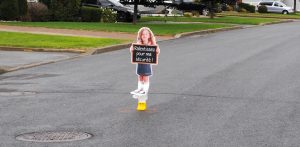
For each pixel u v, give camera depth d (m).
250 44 25.98
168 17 49.97
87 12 38.72
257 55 20.88
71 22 36.81
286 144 8.42
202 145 8.35
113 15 40.25
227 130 9.29
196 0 58.88
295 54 21.22
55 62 19.17
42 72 16.67
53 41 24.47
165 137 8.83
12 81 14.95
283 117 10.30
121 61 19.34
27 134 9.05
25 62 18.86
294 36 31.42
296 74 15.80
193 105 11.40
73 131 9.25
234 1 52.16
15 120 10.07
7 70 16.94
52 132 9.18
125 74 16.08
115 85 14.09
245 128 9.43
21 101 11.96
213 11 51.91
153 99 12.06
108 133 9.10
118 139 8.71
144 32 10.85
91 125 9.66
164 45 25.33
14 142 8.52
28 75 16.06
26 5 36.94
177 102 11.73
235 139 8.70
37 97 12.45
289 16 62.12
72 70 17.03
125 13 41.75
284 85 13.91
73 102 11.80
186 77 15.27
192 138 8.77
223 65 17.84
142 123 9.80
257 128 9.43
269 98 12.18
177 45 25.36
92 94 12.78
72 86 13.98
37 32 28.39
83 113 10.66
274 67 17.31
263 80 14.71
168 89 13.34
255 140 8.65
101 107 11.23
